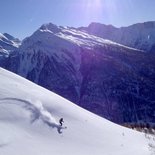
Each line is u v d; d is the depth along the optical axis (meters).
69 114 22.92
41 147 15.20
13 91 21.92
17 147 14.06
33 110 19.80
